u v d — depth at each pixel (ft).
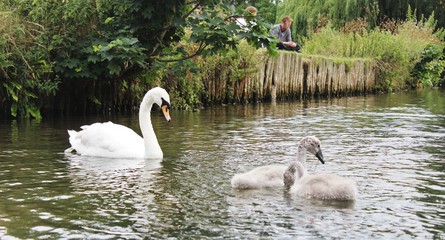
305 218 23.47
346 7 121.90
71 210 24.39
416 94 96.17
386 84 102.42
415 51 112.57
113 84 59.77
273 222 22.94
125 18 55.42
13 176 30.25
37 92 55.26
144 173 31.09
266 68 75.92
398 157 35.60
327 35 101.35
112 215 23.75
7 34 51.78
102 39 54.80
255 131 46.47
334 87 88.63
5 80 52.95
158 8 54.03
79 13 54.65
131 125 49.70
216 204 25.34
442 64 120.67
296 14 124.26
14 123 50.31
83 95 58.65
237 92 72.43
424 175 30.71
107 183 28.86
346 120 55.11
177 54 57.11
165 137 42.96
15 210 24.40
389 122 53.62
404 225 22.67
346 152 37.29
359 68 94.73
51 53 55.83
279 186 28.40
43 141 40.70
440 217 23.63
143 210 24.40
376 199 26.17
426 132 46.70
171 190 27.55
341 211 24.35
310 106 70.13
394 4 129.39
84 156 35.81
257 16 53.57
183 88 64.85
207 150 37.70
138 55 53.52
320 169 32.24
